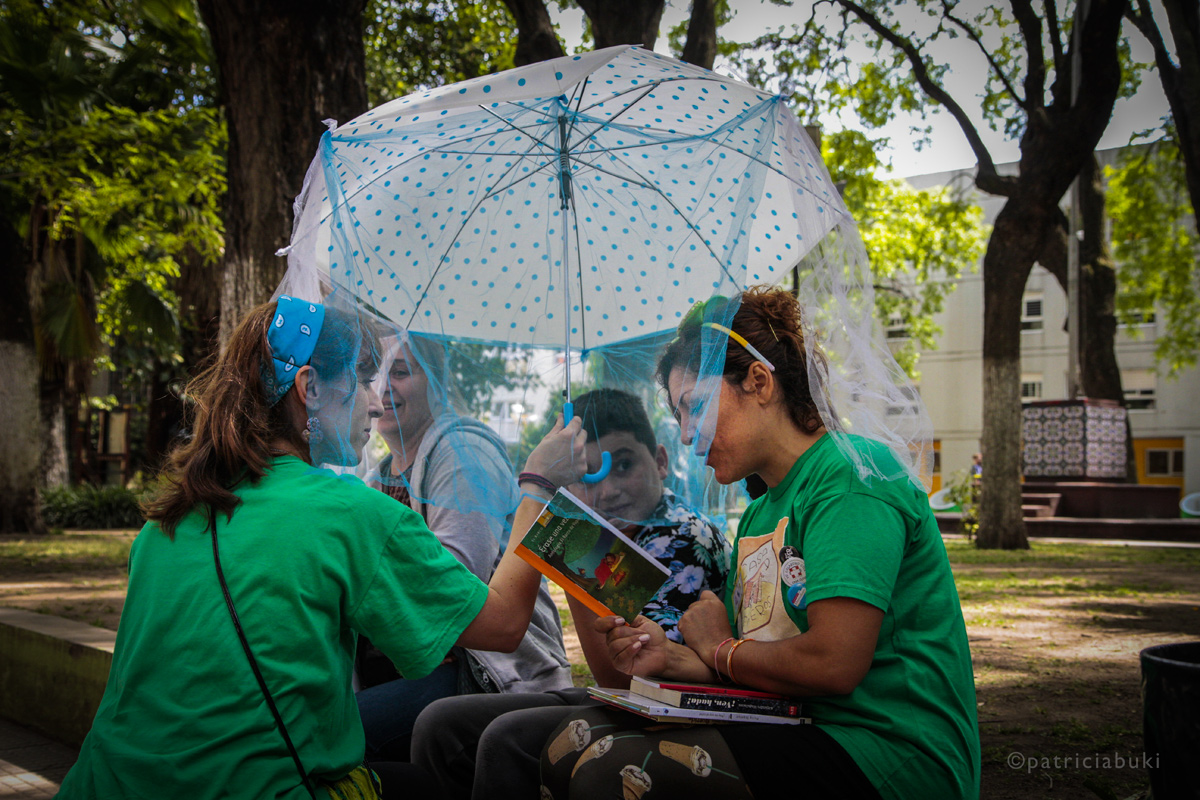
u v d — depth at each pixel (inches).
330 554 58.1
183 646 54.9
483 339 88.4
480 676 91.3
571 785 64.3
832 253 73.6
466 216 89.4
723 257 77.4
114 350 903.1
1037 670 194.2
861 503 63.3
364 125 78.4
